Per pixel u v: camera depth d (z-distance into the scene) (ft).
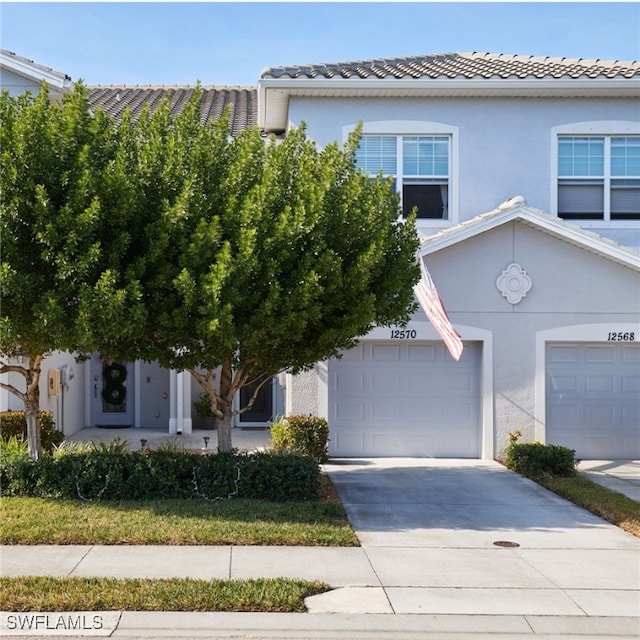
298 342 36.32
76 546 28.30
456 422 49.42
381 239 34.45
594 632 21.47
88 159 32.53
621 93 51.34
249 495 35.42
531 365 48.78
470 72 51.65
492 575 26.02
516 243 48.73
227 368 38.52
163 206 32.86
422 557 27.86
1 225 31.12
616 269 48.98
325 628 21.40
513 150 51.78
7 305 31.86
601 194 52.01
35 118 32.55
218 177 35.40
